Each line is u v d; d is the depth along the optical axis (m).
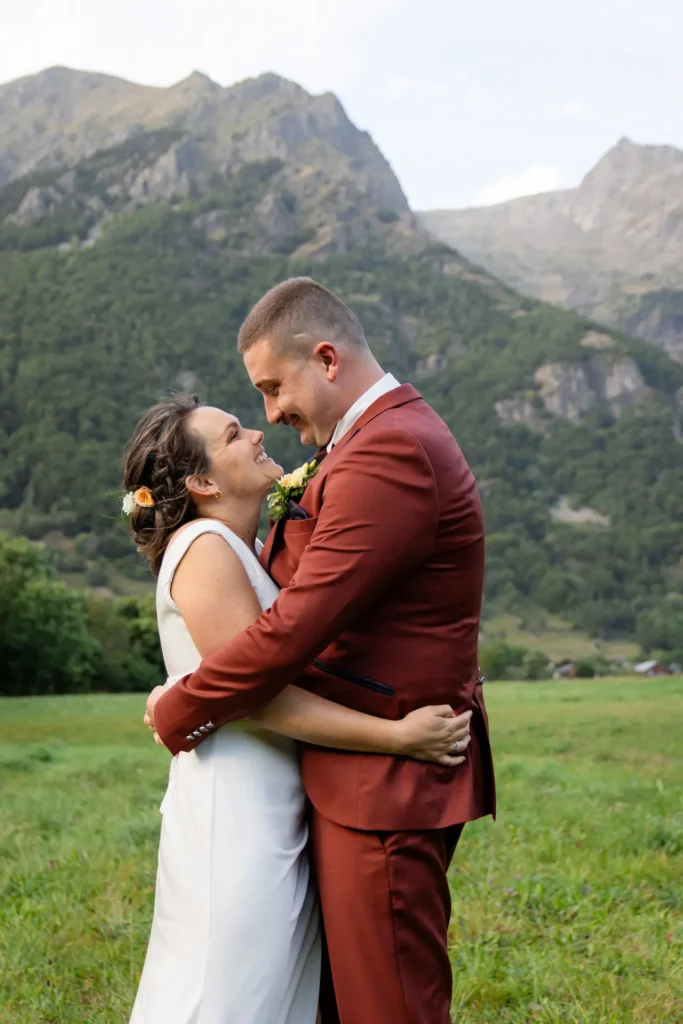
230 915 2.53
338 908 2.56
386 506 2.48
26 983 4.06
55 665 53.44
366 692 2.57
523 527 167.50
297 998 2.67
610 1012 3.71
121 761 13.65
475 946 4.39
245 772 2.63
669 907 5.11
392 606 2.58
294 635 2.44
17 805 8.74
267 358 2.75
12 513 151.12
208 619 2.66
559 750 13.64
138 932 4.70
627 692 26.86
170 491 2.82
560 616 137.75
